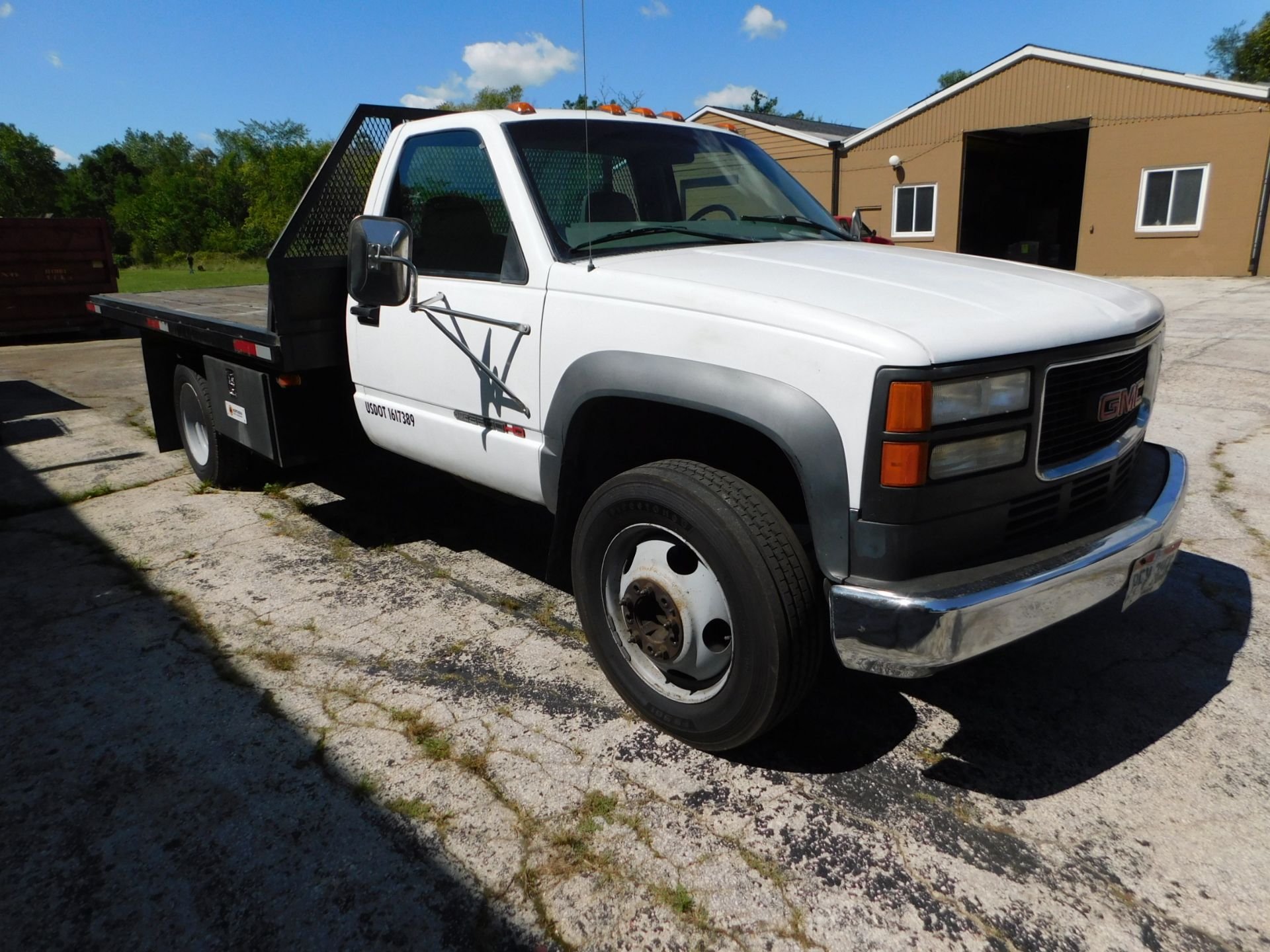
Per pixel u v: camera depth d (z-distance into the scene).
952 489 2.26
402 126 3.78
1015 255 24.14
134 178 92.56
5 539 4.74
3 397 8.83
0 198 86.62
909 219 23.58
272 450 4.34
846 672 3.24
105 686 3.21
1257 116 17.98
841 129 30.69
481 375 3.29
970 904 2.16
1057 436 2.50
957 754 2.75
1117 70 19.45
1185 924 2.10
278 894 2.22
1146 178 19.72
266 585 4.07
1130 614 3.63
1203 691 3.08
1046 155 26.36
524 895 2.21
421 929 2.11
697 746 2.71
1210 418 6.61
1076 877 2.25
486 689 3.15
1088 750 2.77
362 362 3.94
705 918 2.12
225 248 62.44
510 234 3.17
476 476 3.52
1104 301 2.70
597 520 2.79
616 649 2.88
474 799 2.56
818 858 2.32
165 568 4.30
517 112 3.44
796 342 2.32
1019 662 3.28
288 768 2.72
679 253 3.11
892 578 2.26
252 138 69.88
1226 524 4.57
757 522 2.41
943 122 22.36
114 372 10.48
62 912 2.17
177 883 2.26
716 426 2.84
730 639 2.56
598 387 2.74
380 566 4.28
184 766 2.73
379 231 3.01
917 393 2.15
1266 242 18.41
